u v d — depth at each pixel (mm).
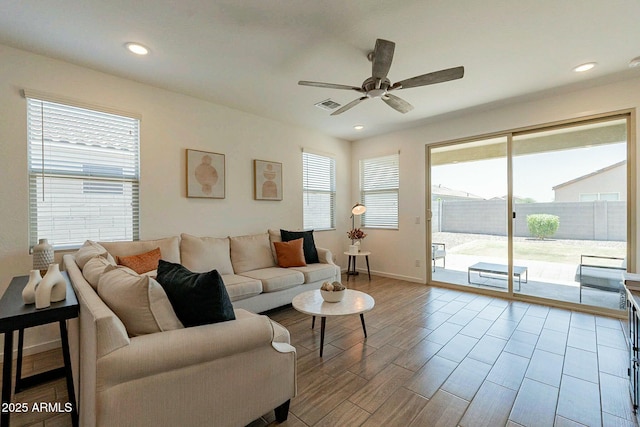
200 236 3510
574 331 2752
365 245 5488
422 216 4664
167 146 3232
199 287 1368
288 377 1596
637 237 2998
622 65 2711
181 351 1202
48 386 1936
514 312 3295
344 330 2832
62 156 2617
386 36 2234
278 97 3451
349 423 1573
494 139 3967
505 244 3898
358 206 5086
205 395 1286
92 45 2330
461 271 4320
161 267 1644
